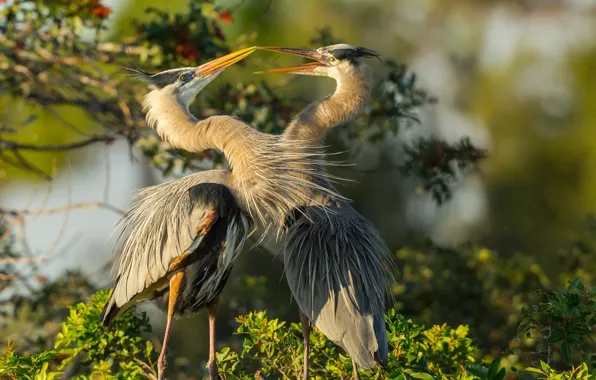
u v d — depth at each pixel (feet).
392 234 85.05
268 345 29.89
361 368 28.91
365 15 111.96
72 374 39.81
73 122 86.84
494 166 99.19
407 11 115.24
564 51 112.98
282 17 93.25
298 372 30.14
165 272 29.76
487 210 94.73
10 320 45.01
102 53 45.09
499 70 112.37
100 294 32.30
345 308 28.89
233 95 44.21
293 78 48.32
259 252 64.13
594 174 99.45
